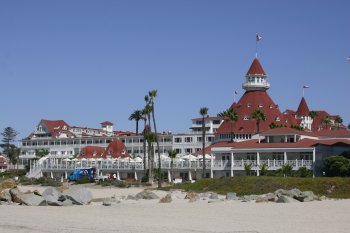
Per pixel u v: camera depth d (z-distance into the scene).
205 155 106.31
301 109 169.50
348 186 60.22
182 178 106.69
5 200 48.53
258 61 135.75
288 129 98.12
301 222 32.34
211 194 60.81
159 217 36.12
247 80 134.62
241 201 51.97
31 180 110.38
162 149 153.50
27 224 31.16
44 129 183.38
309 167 85.19
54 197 47.97
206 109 102.25
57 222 32.34
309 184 62.88
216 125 155.38
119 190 81.38
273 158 92.44
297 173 83.25
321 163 86.50
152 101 112.12
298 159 89.94
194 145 149.12
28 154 177.12
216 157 101.00
